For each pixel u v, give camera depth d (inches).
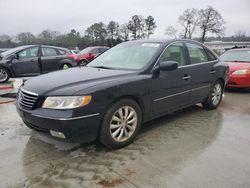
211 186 103.7
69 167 117.1
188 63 177.6
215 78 203.3
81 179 108.0
